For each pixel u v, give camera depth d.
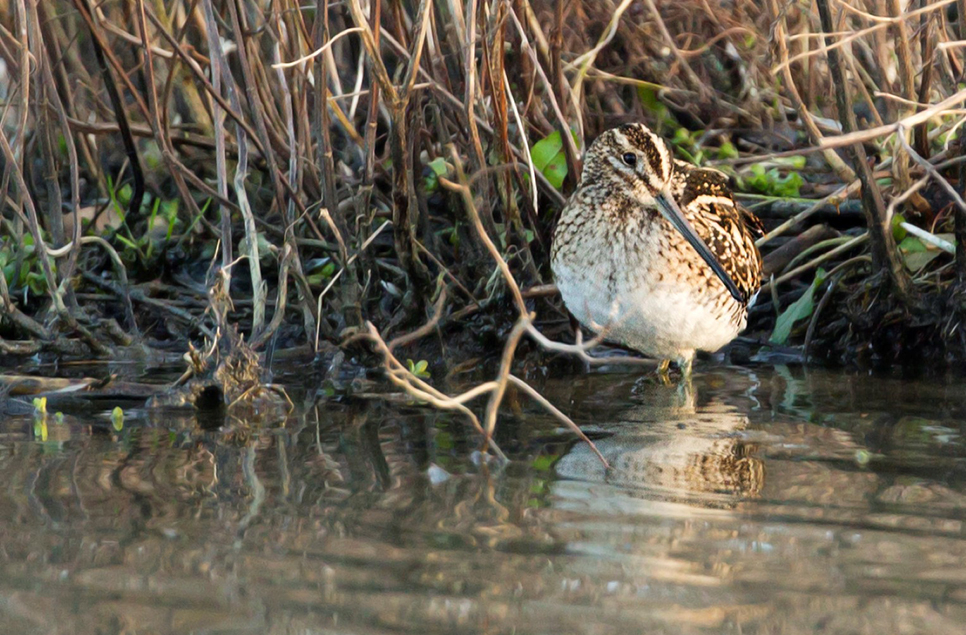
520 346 10.91
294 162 10.57
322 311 11.02
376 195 12.02
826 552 5.87
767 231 12.47
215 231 11.95
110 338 11.15
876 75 12.27
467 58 9.91
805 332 11.48
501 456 7.66
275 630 4.97
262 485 7.02
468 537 6.10
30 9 10.45
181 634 4.95
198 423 8.67
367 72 11.81
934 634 4.93
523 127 10.90
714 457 7.67
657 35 13.50
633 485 7.04
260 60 11.48
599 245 9.91
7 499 6.71
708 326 10.00
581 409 9.16
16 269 11.90
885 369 10.64
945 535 6.09
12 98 10.70
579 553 5.86
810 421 8.68
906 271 10.90
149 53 10.60
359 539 6.07
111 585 5.46
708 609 5.19
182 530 6.21
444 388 9.91
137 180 12.66
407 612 5.16
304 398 9.55
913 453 7.72
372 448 7.93
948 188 9.02
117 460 7.61
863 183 10.48
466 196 7.28
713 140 13.68
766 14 12.98
